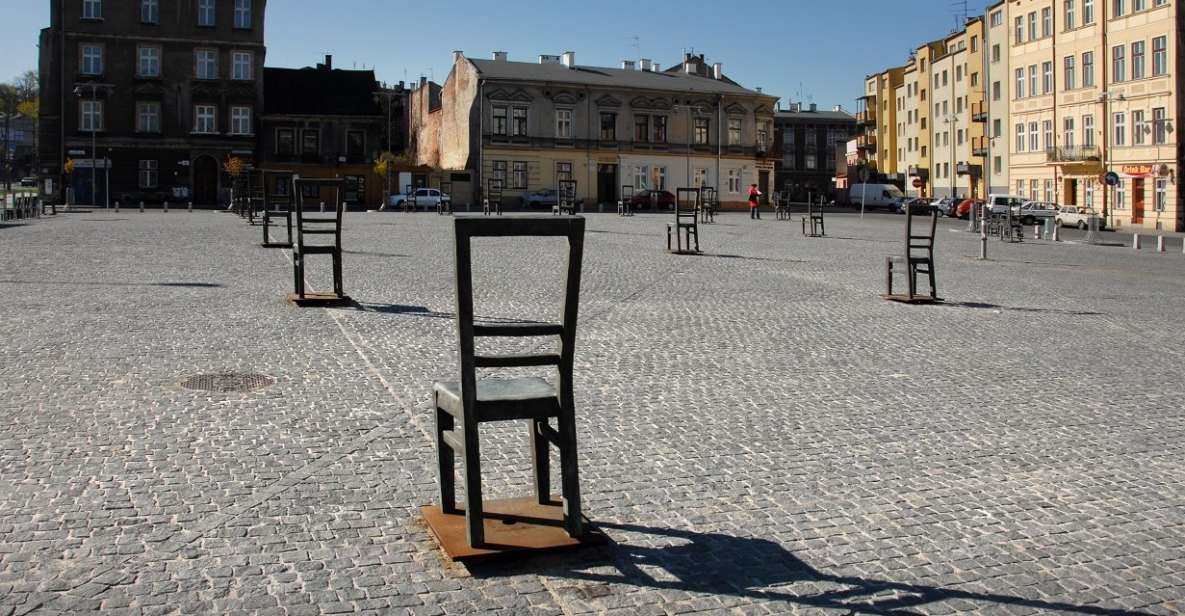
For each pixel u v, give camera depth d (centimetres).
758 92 8369
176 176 7231
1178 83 5366
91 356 1049
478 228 509
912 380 1053
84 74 7050
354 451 718
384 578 498
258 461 688
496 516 571
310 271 1989
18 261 2055
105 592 474
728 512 611
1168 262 3028
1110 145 5934
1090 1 6116
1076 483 691
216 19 7269
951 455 755
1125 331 1472
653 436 788
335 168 7450
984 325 1496
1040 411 915
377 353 1112
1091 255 3253
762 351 1214
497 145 7438
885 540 571
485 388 554
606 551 541
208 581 489
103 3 7062
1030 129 6900
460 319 516
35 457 682
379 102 8244
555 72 7825
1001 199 6159
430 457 707
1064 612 481
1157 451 781
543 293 1742
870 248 3189
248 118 7356
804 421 853
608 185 7869
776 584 505
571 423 541
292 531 558
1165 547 570
